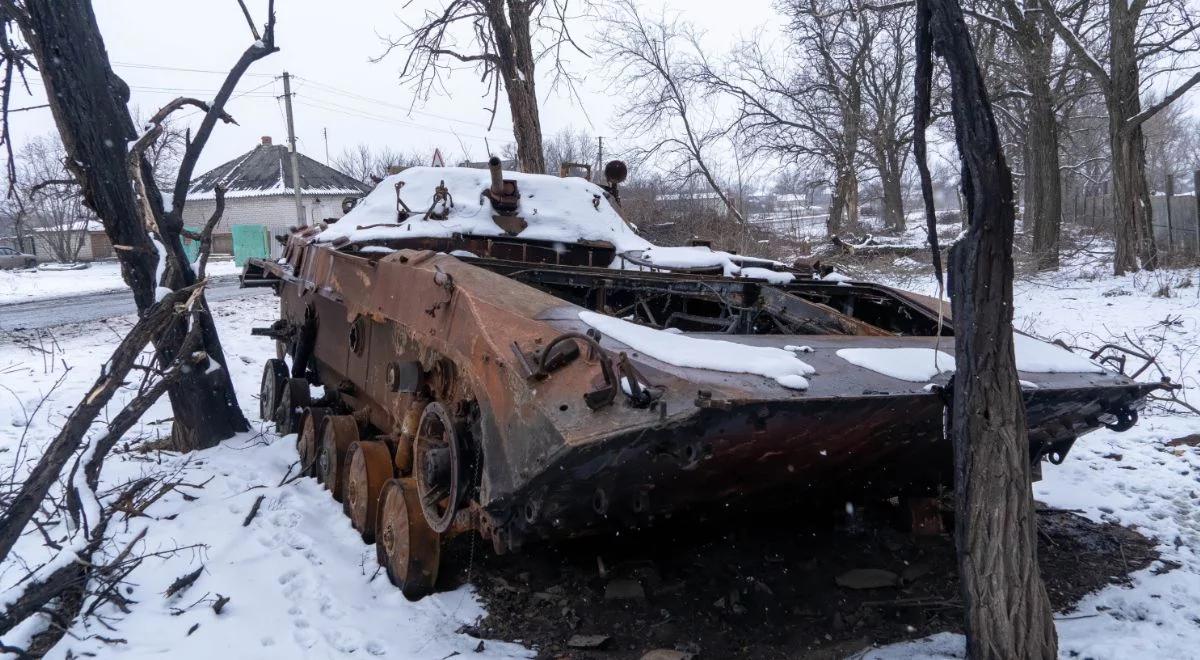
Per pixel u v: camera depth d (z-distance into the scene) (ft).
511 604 13.17
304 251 21.89
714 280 16.93
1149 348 30.63
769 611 12.94
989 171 9.21
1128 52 50.16
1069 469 19.57
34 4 18.42
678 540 15.28
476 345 11.57
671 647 11.88
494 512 11.12
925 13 9.78
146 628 12.41
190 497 18.01
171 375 14.24
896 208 94.32
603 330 11.12
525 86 40.60
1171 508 17.13
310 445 19.58
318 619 12.64
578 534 11.88
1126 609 12.92
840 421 10.34
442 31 40.32
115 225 20.07
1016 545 9.53
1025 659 9.51
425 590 13.46
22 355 34.04
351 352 18.58
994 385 9.48
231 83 21.35
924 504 15.55
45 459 11.85
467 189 21.21
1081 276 52.95
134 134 21.02
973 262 9.41
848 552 14.89
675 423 9.11
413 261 14.83
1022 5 52.80
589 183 23.18
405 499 13.48
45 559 14.56
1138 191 50.85
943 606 12.92
